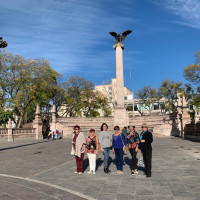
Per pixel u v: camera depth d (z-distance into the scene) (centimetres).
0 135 2823
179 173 743
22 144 2323
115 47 3834
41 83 3678
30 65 3619
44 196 512
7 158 1226
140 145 721
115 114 3631
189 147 1634
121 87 3700
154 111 7300
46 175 756
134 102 7525
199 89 3603
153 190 552
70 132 4078
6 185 620
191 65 3538
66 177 721
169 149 1508
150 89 5716
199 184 599
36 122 3378
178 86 5103
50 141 2784
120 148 771
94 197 506
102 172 794
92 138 803
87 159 1128
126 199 487
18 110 4112
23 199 489
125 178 692
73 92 5119
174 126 3544
